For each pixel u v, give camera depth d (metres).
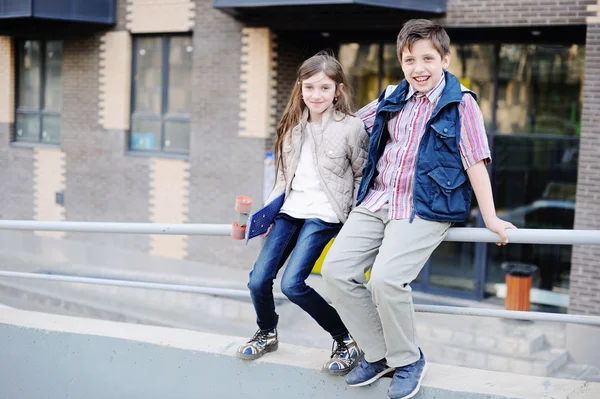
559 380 3.39
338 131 3.48
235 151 12.50
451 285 11.73
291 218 3.58
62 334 4.25
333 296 3.27
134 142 13.93
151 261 13.21
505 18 10.16
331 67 3.45
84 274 12.24
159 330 4.18
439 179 3.11
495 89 11.28
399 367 3.29
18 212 15.47
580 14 9.69
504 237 3.16
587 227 9.83
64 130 14.59
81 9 13.23
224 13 12.33
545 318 3.26
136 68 13.80
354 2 9.95
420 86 3.16
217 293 3.88
